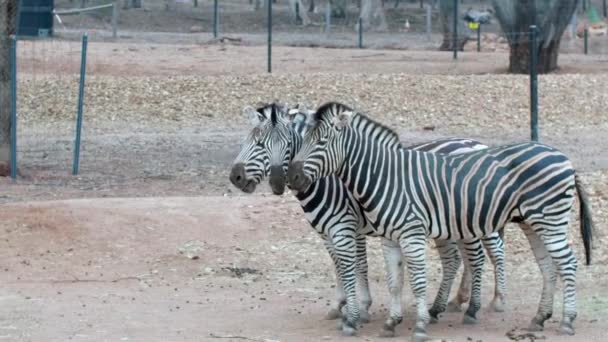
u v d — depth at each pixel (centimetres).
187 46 3953
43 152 2166
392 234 965
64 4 5606
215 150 2216
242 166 991
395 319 992
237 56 3634
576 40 4703
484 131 2419
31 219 1480
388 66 3441
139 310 1120
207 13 5994
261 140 991
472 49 4156
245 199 1622
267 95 2719
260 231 1476
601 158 2084
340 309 1073
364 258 1058
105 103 2644
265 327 1041
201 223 1493
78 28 4966
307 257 1380
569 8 3316
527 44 3241
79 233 1441
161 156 2147
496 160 987
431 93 2738
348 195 995
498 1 3309
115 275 1308
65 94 2700
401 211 952
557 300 1151
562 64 3544
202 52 3725
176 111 2598
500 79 2884
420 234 959
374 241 1446
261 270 1334
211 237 1451
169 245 1418
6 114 1903
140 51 3669
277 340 982
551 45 3328
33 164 2034
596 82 2861
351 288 1003
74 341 977
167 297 1193
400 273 989
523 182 975
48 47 3491
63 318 1076
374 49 4134
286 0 7188
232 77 2905
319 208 996
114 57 3434
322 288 1245
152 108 2617
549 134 2386
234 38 4462
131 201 1597
